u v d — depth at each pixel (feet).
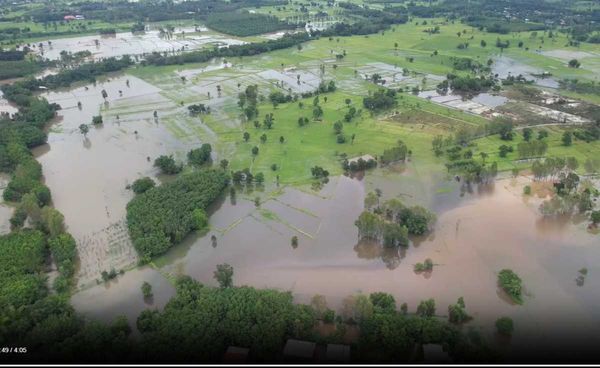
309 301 392.27
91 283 415.23
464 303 386.52
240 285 411.34
